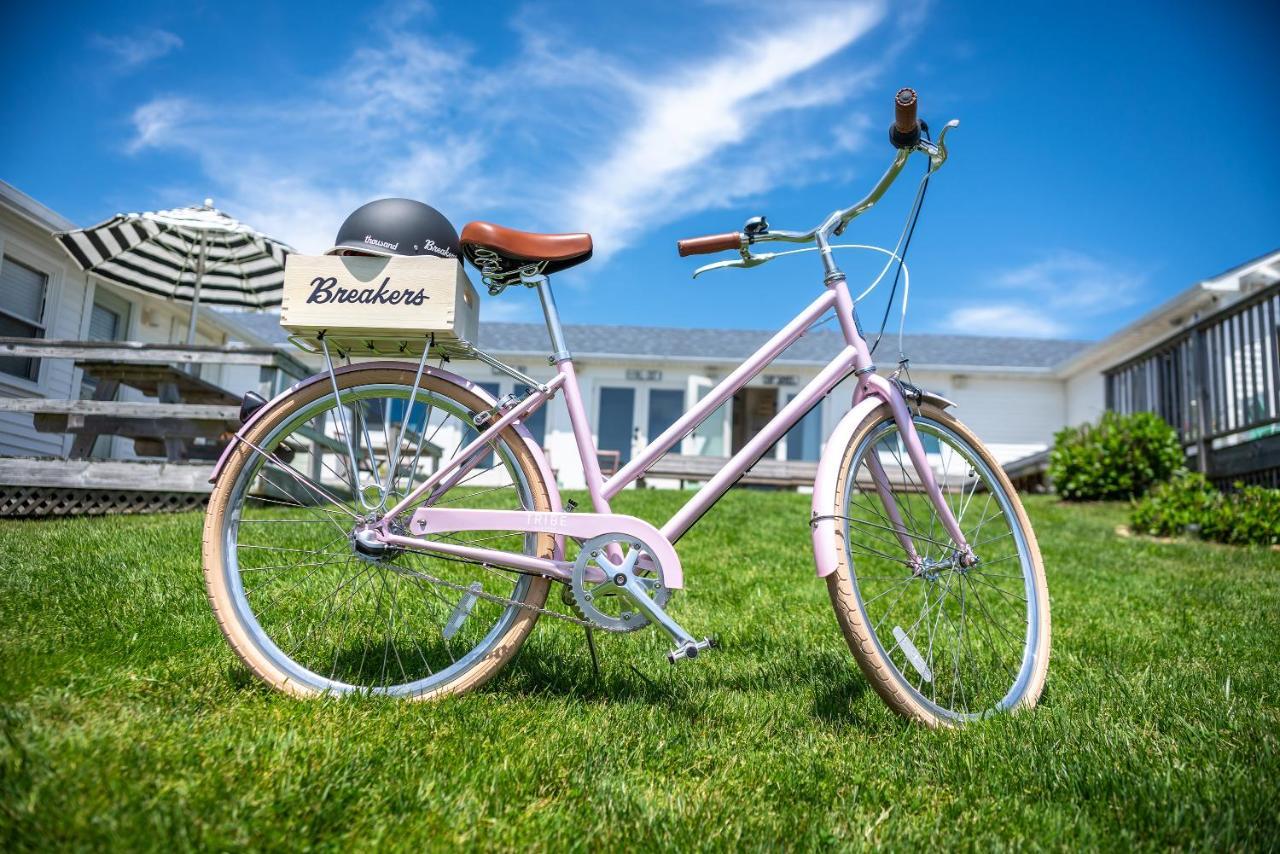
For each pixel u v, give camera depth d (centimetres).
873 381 212
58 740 137
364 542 195
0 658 190
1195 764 161
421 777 142
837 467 195
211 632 235
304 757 142
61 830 109
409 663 220
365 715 171
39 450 820
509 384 1409
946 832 135
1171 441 862
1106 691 221
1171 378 902
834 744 179
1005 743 174
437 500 203
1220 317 778
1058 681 231
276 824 121
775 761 166
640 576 195
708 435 1404
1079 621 325
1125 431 883
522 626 197
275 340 1442
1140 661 262
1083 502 902
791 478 1157
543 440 1412
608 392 1430
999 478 227
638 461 205
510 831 126
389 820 126
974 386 1430
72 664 192
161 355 601
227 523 195
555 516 193
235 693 184
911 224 215
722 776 156
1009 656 255
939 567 217
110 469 598
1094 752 168
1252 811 140
